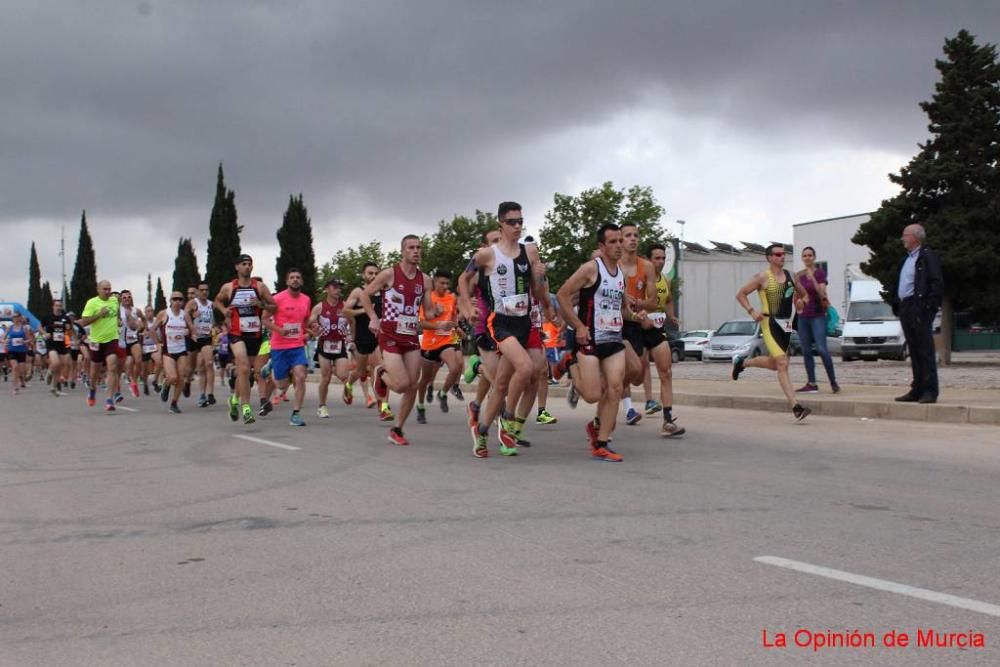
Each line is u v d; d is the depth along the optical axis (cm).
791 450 909
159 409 1634
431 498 681
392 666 353
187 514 647
